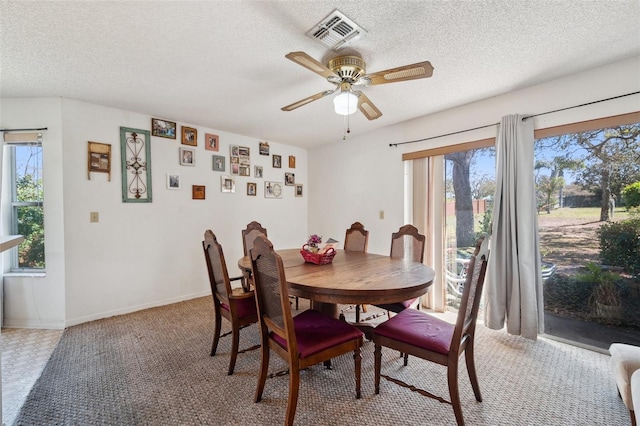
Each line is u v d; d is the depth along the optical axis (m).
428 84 2.50
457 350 1.47
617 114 2.16
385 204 3.82
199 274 3.69
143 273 3.24
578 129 2.33
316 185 4.85
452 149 3.09
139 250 3.21
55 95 2.69
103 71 2.24
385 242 3.83
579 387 1.85
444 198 3.28
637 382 1.31
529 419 1.57
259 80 2.41
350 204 4.29
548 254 2.57
